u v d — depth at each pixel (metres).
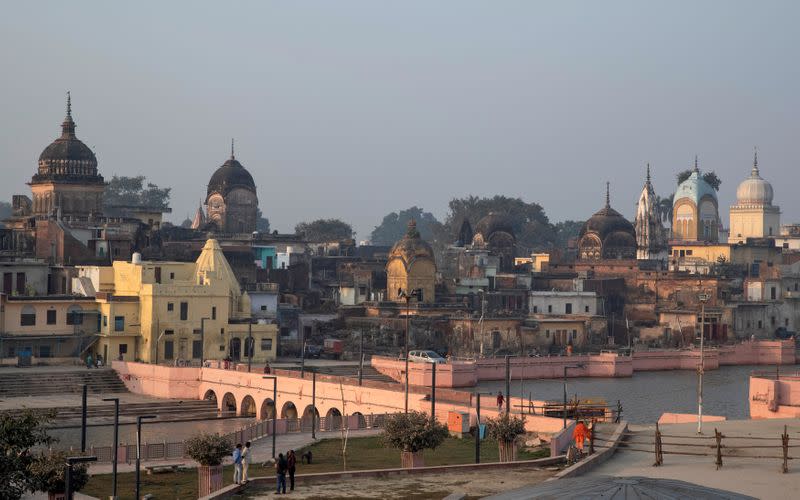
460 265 187.50
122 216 171.75
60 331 120.81
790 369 144.00
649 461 60.78
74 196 157.00
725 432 69.19
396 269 152.38
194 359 123.94
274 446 70.44
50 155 158.00
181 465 69.75
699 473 57.00
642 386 124.12
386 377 121.62
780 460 60.12
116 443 57.56
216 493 55.25
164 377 110.25
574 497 32.09
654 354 141.88
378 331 139.50
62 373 113.50
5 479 51.66
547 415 81.12
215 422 99.75
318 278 175.62
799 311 170.75
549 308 161.88
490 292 160.12
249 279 154.00
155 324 121.56
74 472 53.94
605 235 195.25
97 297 122.75
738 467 58.41
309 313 146.00
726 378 133.25
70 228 144.38
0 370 114.38
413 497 54.94
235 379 104.62
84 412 63.91
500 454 65.00
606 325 152.75
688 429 70.69
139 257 125.81
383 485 57.91
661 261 190.12
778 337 167.62
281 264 167.00
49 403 103.75
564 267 186.62
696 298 168.00
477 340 139.38
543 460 62.38
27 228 149.62
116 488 58.25
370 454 71.44
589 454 62.03
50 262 138.25
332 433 82.44
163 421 98.25
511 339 141.88
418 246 152.50
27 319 119.19
